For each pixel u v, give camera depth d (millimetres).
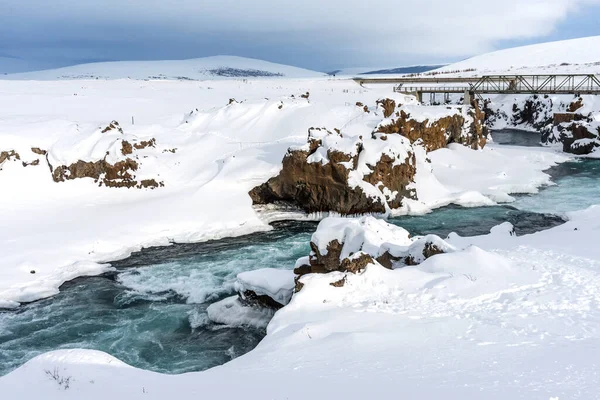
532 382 10281
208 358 18859
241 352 19234
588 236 26469
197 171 43031
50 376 11750
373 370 11914
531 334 14031
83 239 31984
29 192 37781
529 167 54250
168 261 30375
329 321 16469
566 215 36469
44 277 27531
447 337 14227
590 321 14766
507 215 38625
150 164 41719
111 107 69625
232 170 41688
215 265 29594
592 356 11883
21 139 40781
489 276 19156
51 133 42906
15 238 31438
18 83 98125
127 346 20172
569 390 9711
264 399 10172
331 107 56750
